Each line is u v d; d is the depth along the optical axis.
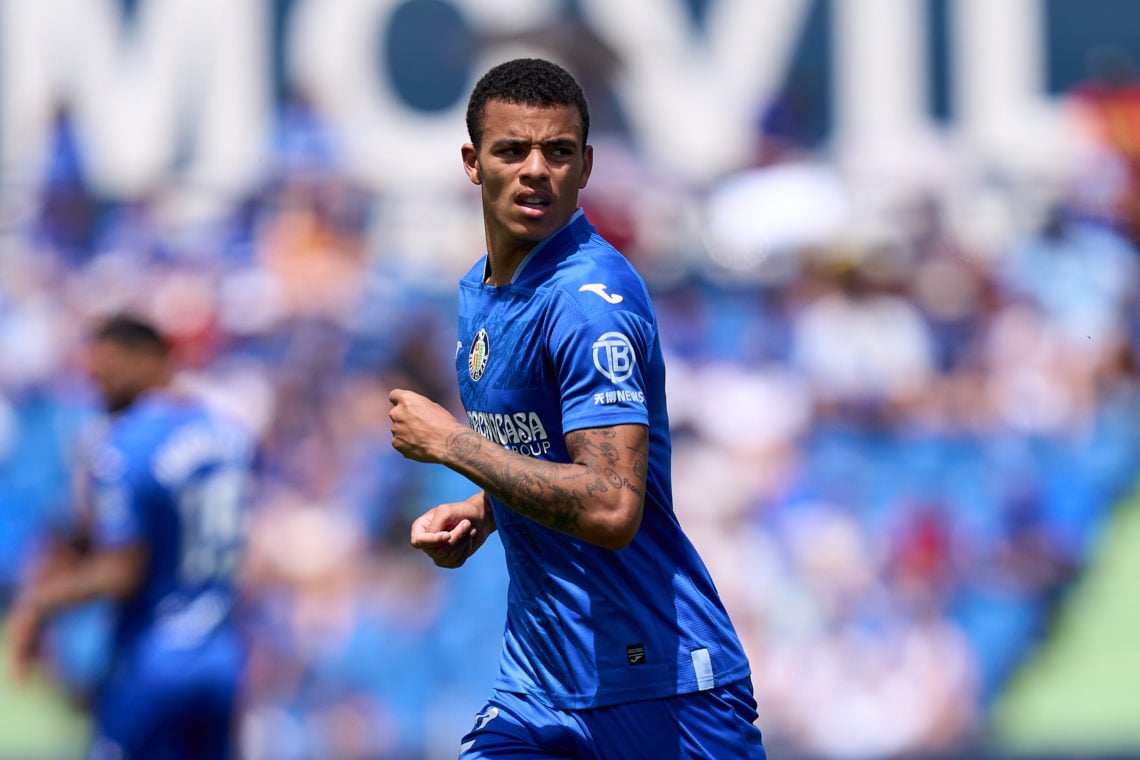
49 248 41.06
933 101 46.62
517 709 11.81
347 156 43.50
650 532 11.53
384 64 46.12
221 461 20.02
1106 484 35.38
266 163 42.78
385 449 34.75
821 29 46.75
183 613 19.75
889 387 36.44
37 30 46.25
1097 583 34.06
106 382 20.22
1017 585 33.56
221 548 20.03
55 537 32.88
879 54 46.56
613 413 10.66
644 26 46.47
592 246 11.28
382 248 41.47
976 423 36.00
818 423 35.78
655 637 11.38
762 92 46.25
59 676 31.67
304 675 31.73
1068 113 43.59
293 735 31.20
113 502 19.30
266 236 40.75
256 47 46.56
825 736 31.56
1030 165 43.09
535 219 11.09
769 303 38.25
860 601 32.75
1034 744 31.72
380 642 32.25
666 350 36.53
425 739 31.59
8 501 36.03
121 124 46.38
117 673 19.81
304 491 34.16
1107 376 37.34
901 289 37.53
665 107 45.78
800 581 32.84
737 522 33.66
